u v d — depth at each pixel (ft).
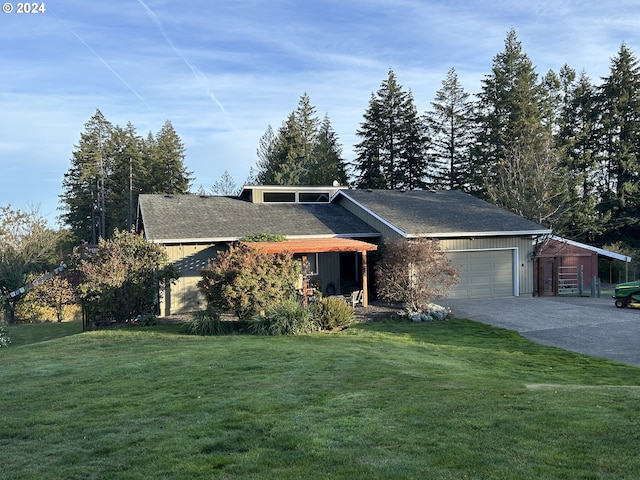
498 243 71.41
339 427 18.66
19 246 92.12
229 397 23.73
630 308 57.88
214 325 47.65
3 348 46.06
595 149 139.44
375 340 42.27
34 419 21.27
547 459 14.88
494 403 21.25
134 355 36.27
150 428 19.52
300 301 52.75
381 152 154.92
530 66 141.08
